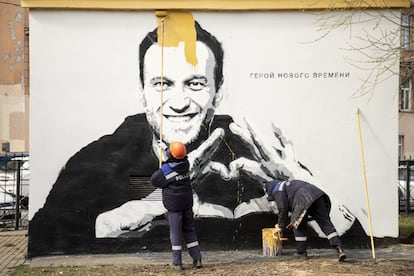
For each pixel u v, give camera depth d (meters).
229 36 9.55
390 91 9.57
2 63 31.08
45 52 9.41
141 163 9.55
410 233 11.39
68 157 9.47
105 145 9.52
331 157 9.59
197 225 9.56
